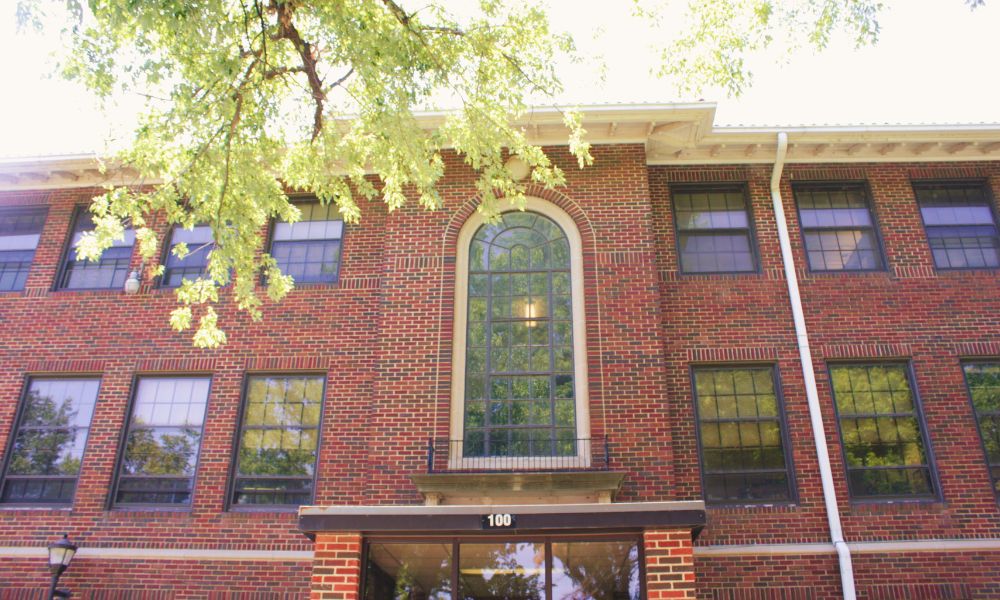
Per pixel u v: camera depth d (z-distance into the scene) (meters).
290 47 10.38
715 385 11.97
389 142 9.91
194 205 9.55
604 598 8.28
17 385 12.52
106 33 8.66
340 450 11.62
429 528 8.20
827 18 10.55
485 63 10.18
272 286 10.48
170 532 11.30
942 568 10.62
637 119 12.47
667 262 12.71
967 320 12.22
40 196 14.02
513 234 12.58
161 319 12.79
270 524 11.28
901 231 12.92
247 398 12.23
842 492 11.12
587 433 11.05
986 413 11.71
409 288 12.05
